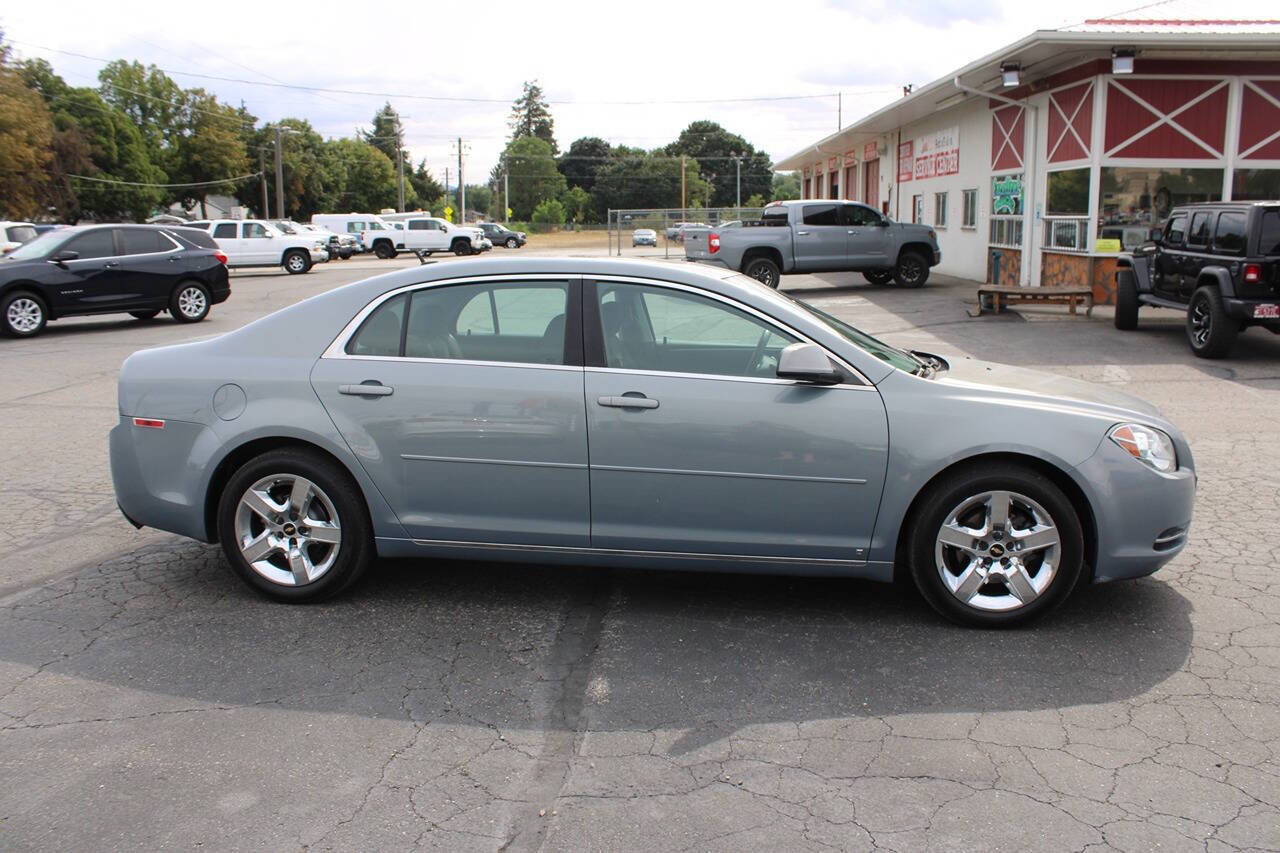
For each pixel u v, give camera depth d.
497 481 4.55
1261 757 3.41
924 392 4.40
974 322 15.68
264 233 34.59
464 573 5.26
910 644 4.35
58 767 3.38
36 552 5.63
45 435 8.77
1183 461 4.55
